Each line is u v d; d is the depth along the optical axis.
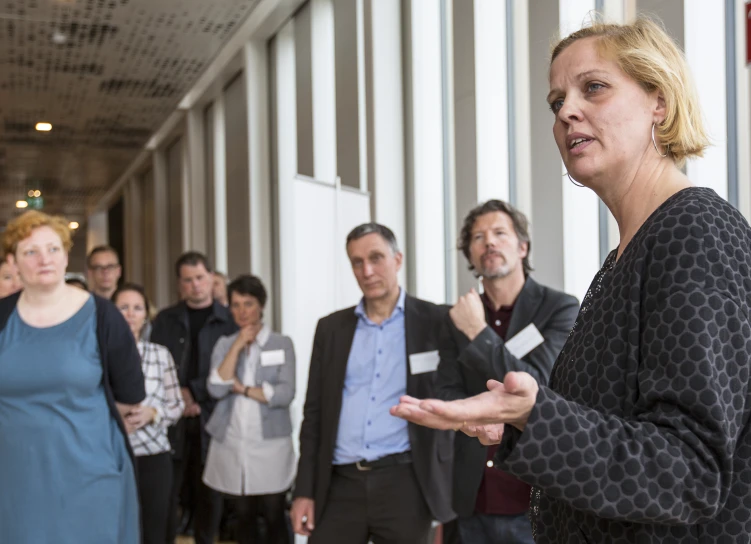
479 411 0.85
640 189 1.02
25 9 6.08
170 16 6.32
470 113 4.68
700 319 0.85
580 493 0.85
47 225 2.75
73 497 2.66
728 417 0.84
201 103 10.98
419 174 5.47
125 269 17.78
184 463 5.15
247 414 4.23
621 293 0.96
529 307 2.79
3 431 2.66
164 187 14.06
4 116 9.69
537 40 3.98
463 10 4.75
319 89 7.16
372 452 2.94
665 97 0.99
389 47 5.61
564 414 0.86
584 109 1.02
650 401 0.88
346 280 4.51
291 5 7.32
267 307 8.56
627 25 1.04
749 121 2.74
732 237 0.90
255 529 4.39
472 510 2.59
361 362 3.05
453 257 5.23
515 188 4.39
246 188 8.75
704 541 0.90
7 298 2.80
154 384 4.12
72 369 2.68
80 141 11.33
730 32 2.84
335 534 2.98
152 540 4.01
